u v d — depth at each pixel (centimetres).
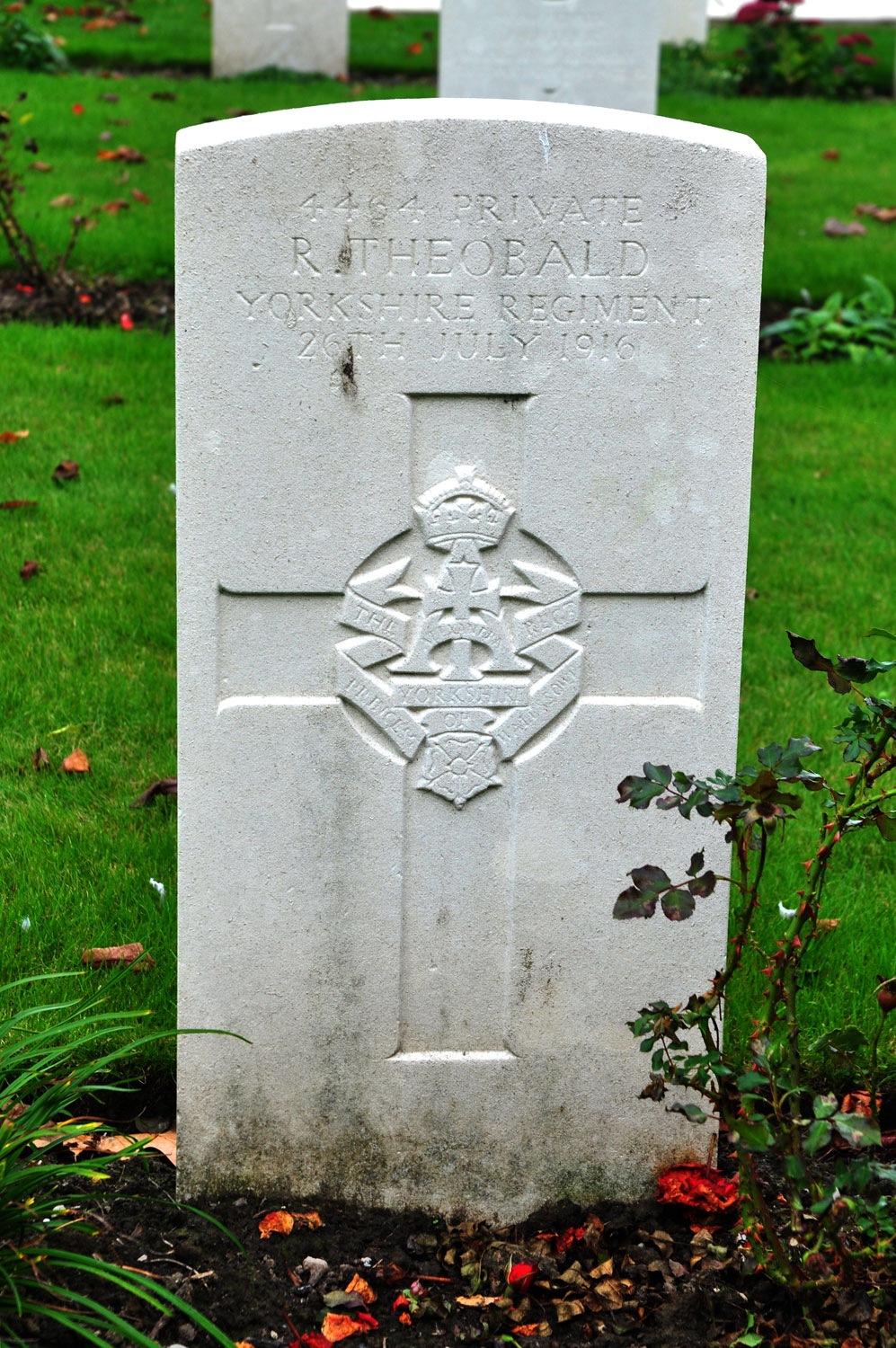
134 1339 241
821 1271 259
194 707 291
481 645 294
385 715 294
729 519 291
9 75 1216
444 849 301
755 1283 282
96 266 814
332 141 268
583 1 895
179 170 266
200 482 281
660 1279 286
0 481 588
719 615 296
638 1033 262
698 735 301
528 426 284
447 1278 287
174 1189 312
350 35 1570
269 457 281
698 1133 313
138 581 529
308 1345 266
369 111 270
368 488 284
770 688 492
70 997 342
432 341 278
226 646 290
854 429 712
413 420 283
